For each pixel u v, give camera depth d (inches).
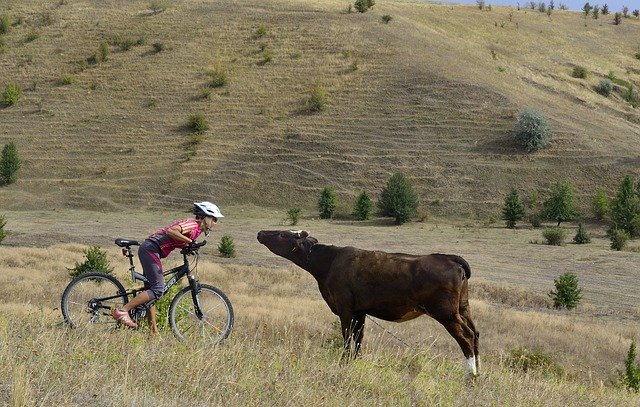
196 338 387.5
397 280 421.4
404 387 367.6
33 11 4975.4
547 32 5570.9
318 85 4124.0
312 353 413.4
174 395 292.4
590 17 6186.0
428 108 3905.0
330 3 5187.0
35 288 1061.1
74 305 397.7
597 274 1966.0
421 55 4404.5
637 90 4825.3
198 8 4965.6
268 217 3134.8
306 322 862.5
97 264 1269.7
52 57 4463.6
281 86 4146.2
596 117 4042.8
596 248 2490.2
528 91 4237.2
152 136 3816.4
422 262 422.0
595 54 5378.9
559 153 3526.1
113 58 4431.6
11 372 279.9
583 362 899.4
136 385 295.4
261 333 535.8
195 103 4042.8
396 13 5132.9
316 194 3361.2
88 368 300.8
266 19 4813.0
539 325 1084.5
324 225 2947.8
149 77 4254.4
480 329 1029.8
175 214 3211.1
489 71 4397.1
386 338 786.8
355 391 343.9
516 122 3705.7
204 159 3617.1
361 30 4672.7
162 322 458.3
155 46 4495.6
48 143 3786.9
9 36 4692.4
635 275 1967.3
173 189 3425.2
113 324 394.9
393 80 4143.7
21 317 406.3
